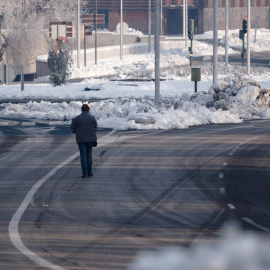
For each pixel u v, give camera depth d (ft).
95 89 519.19
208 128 301.84
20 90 517.96
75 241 101.50
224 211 127.75
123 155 214.48
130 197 144.46
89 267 83.51
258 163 196.03
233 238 40.47
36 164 198.18
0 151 228.84
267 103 364.58
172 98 402.93
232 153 217.36
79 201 140.36
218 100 367.86
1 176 176.65
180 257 37.73
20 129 299.99
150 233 106.83
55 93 486.38
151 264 37.47
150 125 302.66
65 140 259.19
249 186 158.40
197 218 120.37
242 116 353.92
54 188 157.38
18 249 96.27
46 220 120.16
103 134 277.64
